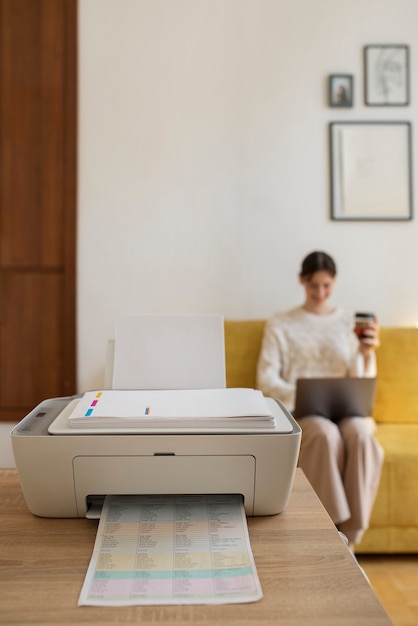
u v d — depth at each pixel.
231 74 2.82
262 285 2.85
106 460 0.83
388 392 2.48
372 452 1.96
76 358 2.85
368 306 2.84
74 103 2.81
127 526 0.81
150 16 2.81
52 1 2.82
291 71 2.82
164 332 1.06
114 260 2.84
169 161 2.83
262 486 0.85
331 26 2.81
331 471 1.93
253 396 0.94
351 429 1.99
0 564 0.73
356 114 2.82
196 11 2.81
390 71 2.80
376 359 2.51
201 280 2.85
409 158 2.82
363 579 0.70
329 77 2.80
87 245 2.84
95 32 2.80
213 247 2.84
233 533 0.79
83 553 0.76
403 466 2.02
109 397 0.94
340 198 2.82
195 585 0.68
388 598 1.77
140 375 1.04
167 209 2.84
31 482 0.84
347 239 2.83
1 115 2.86
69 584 0.69
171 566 0.72
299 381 2.00
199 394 0.95
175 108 2.82
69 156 2.82
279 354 2.37
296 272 2.85
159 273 2.84
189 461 0.84
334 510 1.91
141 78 2.82
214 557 0.74
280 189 2.83
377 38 2.81
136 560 0.73
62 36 2.83
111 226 2.84
